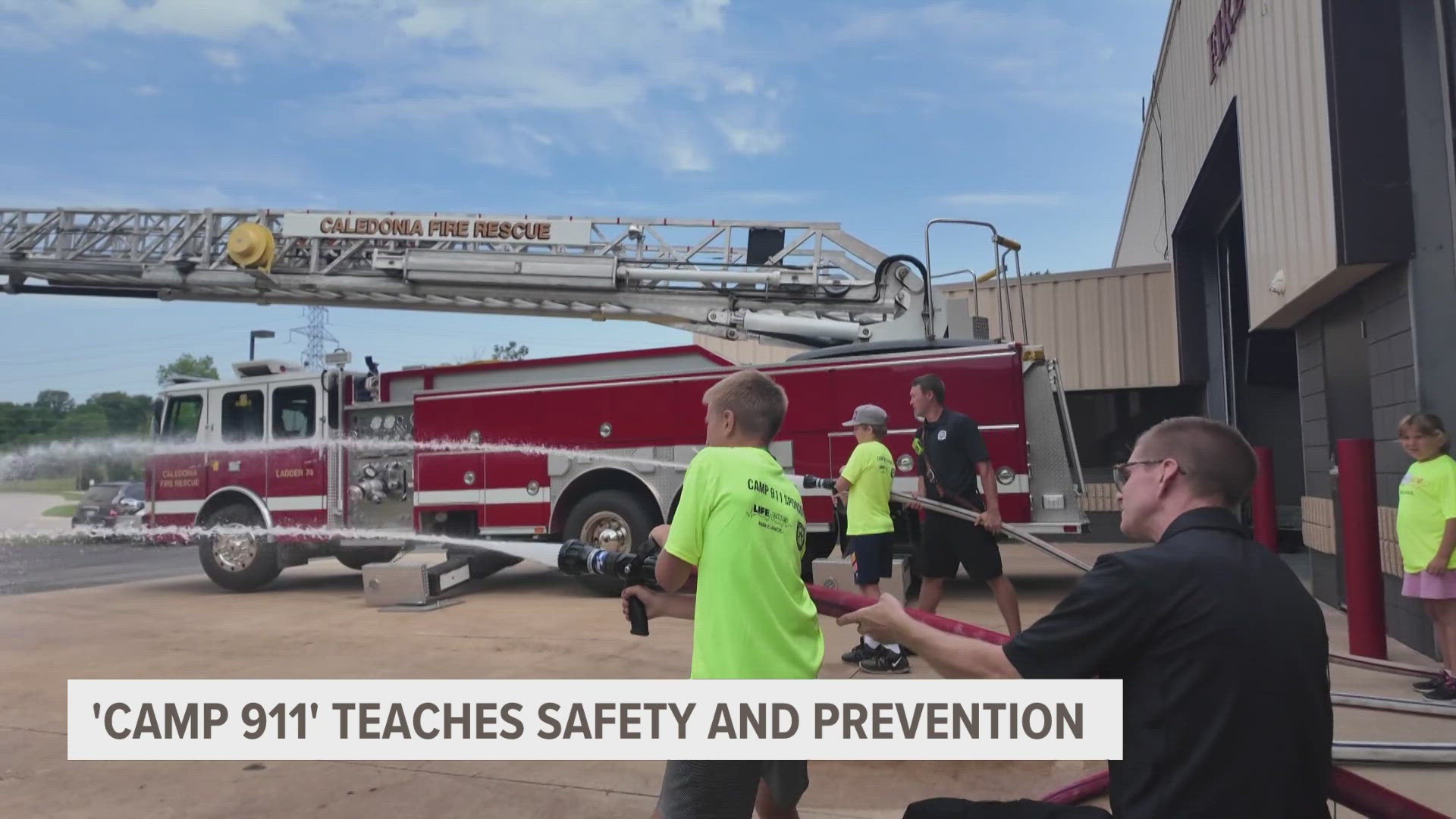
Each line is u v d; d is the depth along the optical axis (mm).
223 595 10164
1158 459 1905
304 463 10219
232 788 3957
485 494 9633
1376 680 5395
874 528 5766
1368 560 5871
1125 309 13875
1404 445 5145
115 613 8758
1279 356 11633
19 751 4496
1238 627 1621
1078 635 1729
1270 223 7715
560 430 9422
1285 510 12469
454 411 9828
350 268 10852
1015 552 12641
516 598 9398
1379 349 6352
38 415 38594
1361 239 5848
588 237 10344
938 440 5621
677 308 10172
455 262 10320
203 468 10602
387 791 3898
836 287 9742
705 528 2398
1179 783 1627
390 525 10352
